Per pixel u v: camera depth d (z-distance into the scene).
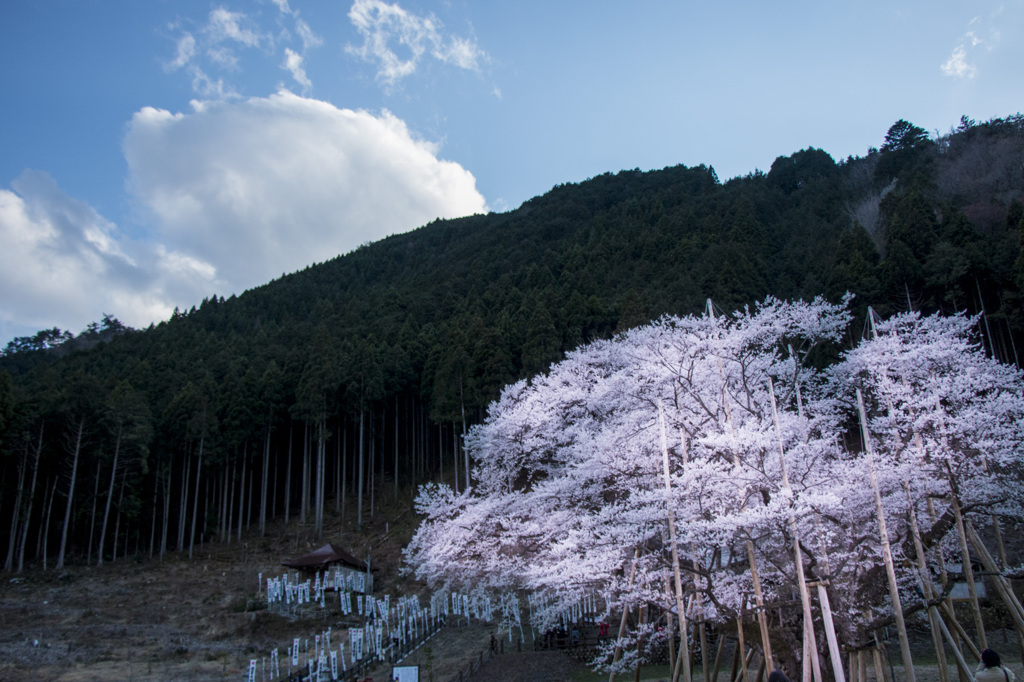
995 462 15.73
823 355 32.09
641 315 38.88
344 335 59.72
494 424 26.61
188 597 33.81
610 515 16.48
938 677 16.66
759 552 14.55
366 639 25.41
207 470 47.16
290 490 54.09
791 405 21.33
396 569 37.53
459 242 117.62
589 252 67.12
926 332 19.06
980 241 37.00
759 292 48.44
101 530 42.75
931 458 15.44
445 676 20.45
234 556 41.50
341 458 54.62
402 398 52.38
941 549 16.48
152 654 25.14
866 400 18.67
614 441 19.25
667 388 18.62
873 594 14.22
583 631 23.11
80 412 41.66
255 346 61.41
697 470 14.92
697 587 14.25
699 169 118.38
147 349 65.56
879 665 14.29
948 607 14.30
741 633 13.52
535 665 20.61
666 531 15.48
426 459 50.56
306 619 30.30
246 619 30.22
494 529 22.52
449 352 45.31
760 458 14.95
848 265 39.31
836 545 14.99
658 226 67.75
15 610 30.14
